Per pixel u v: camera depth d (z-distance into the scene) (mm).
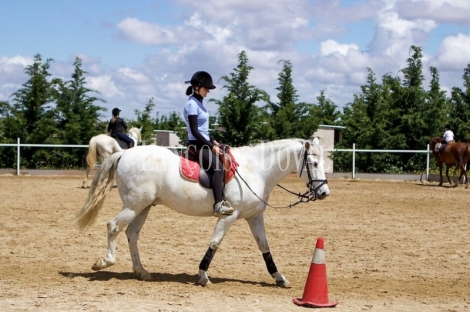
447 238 12281
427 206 17578
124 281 8094
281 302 7098
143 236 11891
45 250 10312
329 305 6898
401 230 13180
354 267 9578
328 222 14172
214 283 8195
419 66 34938
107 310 6359
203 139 7902
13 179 24406
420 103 33656
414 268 9578
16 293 7062
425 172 30328
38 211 14906
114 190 20766
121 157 8266
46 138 29156
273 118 30828
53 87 30453
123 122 21828
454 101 35438
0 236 11477
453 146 24359
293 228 13258
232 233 12492
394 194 21000
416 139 32312
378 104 34031
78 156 29594
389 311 6809
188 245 11094
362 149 31219
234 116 27953
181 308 6570
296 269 9391
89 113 30375
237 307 6719
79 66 30844
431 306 7133
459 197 20359
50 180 24125
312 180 8086
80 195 18625
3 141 28672
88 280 8078
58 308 6391
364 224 13945
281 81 32719
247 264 9664
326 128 33062
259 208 8211
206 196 7996
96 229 12523
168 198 8086
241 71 28516
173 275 8680
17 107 29750
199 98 8109
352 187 23625
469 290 8172
